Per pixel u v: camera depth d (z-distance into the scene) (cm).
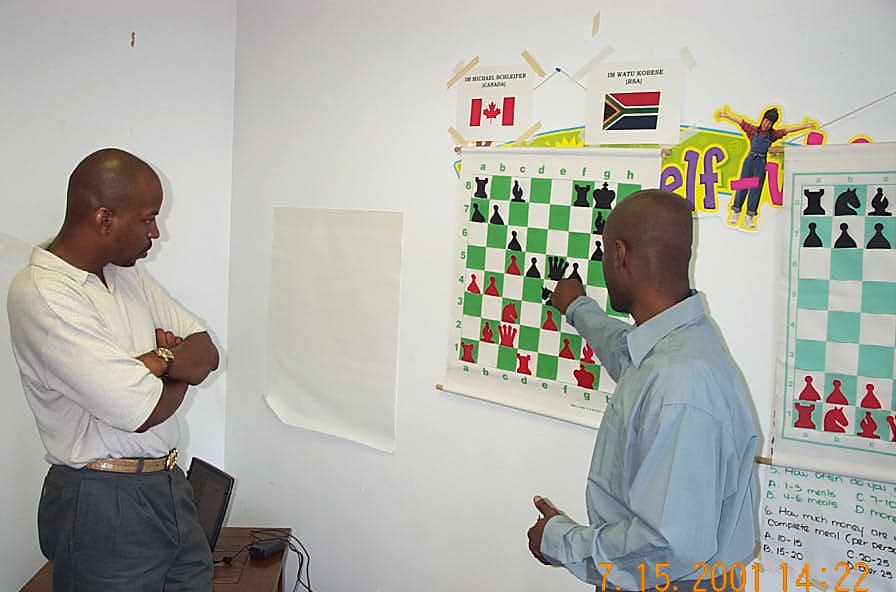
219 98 297
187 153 291
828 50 167
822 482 174
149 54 278
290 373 286
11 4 245
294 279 282
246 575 238
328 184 269
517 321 221
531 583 224
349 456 270
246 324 302
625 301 164
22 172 253
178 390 187
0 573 256
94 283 180
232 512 313
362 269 259
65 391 172
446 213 236
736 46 178
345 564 275
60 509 178
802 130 171
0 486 254
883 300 165
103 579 179
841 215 168
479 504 235
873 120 163
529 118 216
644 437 144
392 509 258
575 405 210
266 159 289
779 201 175
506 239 222
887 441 166
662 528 137
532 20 213
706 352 149
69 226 177
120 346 179
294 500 291
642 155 194
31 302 170
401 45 244
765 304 179
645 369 152
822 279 171
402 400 252
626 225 159
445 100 234
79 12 260
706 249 187
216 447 313
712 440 141
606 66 199
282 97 282
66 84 260
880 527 167
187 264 297
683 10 186
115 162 175
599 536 150
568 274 209
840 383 170
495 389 228
